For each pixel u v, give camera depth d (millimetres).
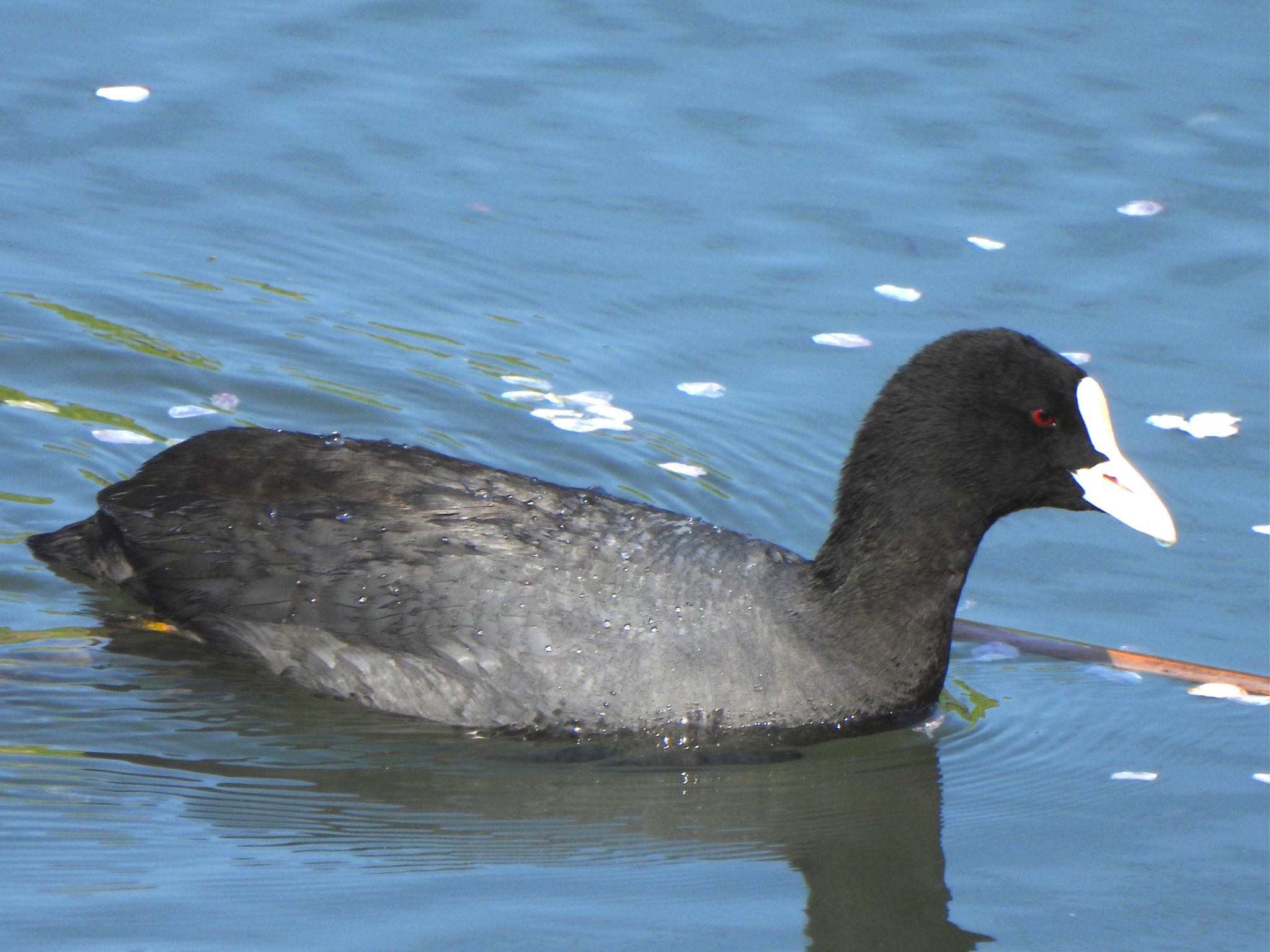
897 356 15359
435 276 16281
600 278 16359
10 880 9570
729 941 9391
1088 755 11375
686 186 17641
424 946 9156
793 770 11008
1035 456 11023
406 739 11008
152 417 14180
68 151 17594
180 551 11617
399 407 14523
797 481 14039
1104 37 20047
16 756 10672
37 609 12070
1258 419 14617
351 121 18375
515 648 10914
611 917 9523
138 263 16062
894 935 9547
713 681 10953
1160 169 17844
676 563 11156
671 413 14742
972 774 11156
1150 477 13992
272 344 15188
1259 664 12141
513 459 14016
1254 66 19422
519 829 10320
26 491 13164
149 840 10016
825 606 11242
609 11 20609
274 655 11375
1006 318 15828
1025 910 9828
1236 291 16219
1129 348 15477
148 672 11562
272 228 16766
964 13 20562
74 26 19703
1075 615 12766
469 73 19266
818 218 17188
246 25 19969
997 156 18062
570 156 18000
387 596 11117
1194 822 10672
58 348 14773
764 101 18906
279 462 11703
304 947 9102
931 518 11109
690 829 10438
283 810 10359
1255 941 9523
